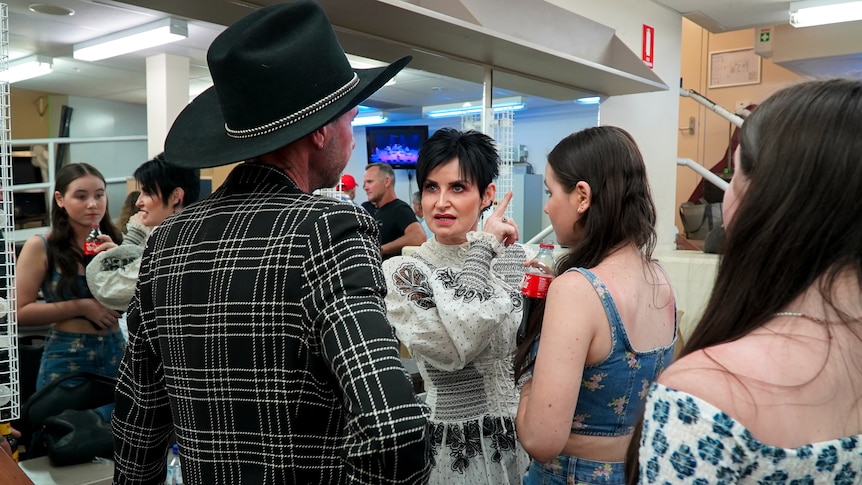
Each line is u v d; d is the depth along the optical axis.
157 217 1.67
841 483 0.56
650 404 0.60
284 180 0.90
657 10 3.99
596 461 1.10
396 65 0.94
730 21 4.42
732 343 0.60
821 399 0.56
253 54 0.82
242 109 0.85
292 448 0.80
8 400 1.37
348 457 0.75
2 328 1.40
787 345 0.57
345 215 0.84
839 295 0.57
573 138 1.24
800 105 0.60
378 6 1.84
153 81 1.69
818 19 4.06
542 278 1.22
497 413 1.45
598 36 3.26
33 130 1.47
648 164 3.97
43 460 1.50
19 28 1.45
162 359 0.91
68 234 1.54
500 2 2.65
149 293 0.94
